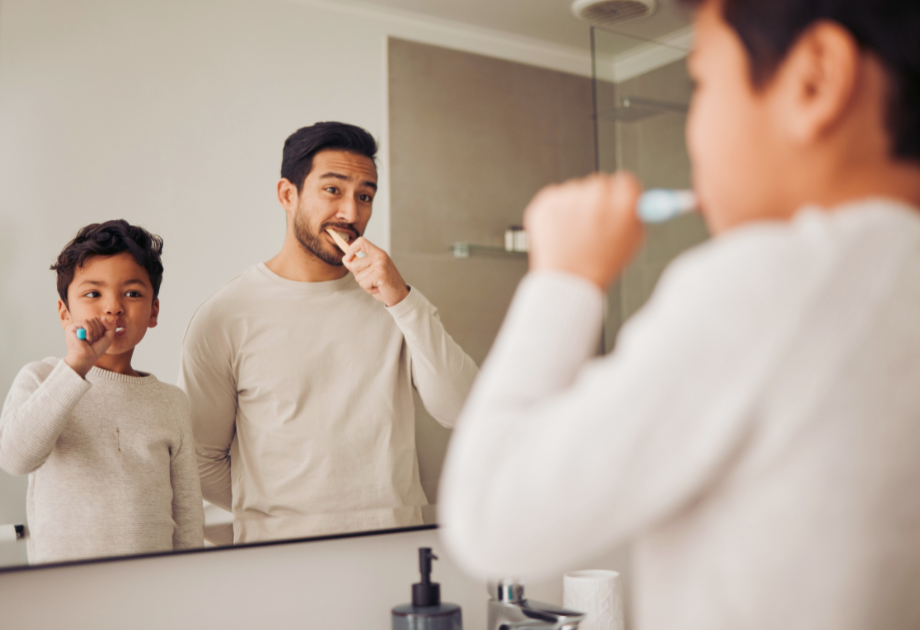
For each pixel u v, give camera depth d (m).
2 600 0.78
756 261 0.30
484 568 0.31
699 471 0.28
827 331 0.29
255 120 0.96
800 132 0.32
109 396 0.85
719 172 0.35
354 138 1.02
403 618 0.89
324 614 0.95
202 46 0.93
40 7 0.84
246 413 0.94
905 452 0.30
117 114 0.88
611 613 1.04
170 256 0.90
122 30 0.89
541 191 1.17
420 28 1.08
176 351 0.90
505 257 1.14
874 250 0.30
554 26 1.17
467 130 1.11
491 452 0.30
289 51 0.99
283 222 0.97
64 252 0.84
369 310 1.03
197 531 0.89
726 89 0.34
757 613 0.30
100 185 0.86
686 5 0.37
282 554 0.93
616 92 1.16
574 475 0.29
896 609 0.31
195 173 0.92
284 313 0.97
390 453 1.03
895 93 0.32
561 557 0.30
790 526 0.30
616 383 0.29
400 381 1.04
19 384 0.81
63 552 0.81
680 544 0.33
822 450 0.29
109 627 0.83
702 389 0.28
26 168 0.83
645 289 1.15
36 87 0.84
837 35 0.31
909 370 0.30
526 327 0.33
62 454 0.83
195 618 0.87
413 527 1.03
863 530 0.30
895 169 0.33
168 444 0.88
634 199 0.33
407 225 1.06
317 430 0.98
